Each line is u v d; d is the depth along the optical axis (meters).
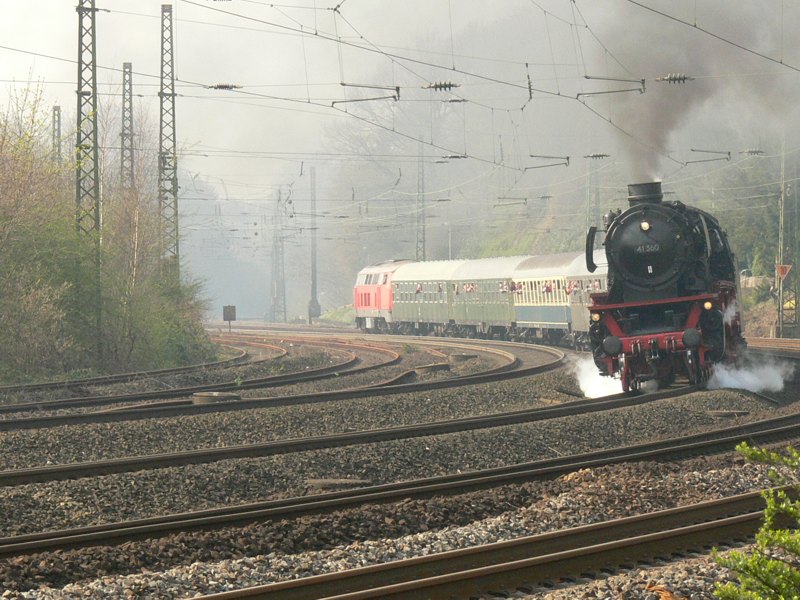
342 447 38.38
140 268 95.69
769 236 144.75
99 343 82.12
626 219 56.91
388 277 156.75
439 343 122.88
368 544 23.58
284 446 37.88
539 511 27.05
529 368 71.75
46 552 22.53
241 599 18.25
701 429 43.78
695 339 53.19
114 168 120.00
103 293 86.25
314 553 22.88
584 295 97.62
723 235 59.50
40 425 44.31
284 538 24.22
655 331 55.62
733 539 23.28
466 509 27.69
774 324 123.94
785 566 15.63
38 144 80.81
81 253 82.19
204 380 74.75
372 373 76.75
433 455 38.12
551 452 40.12
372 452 37.56
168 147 110.50
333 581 19.38
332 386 67.88
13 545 22.44
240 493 32.06
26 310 76.00
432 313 142.62
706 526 23.17
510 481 31.66
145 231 98.38
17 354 75.75
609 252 57.25
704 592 19.23
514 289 117.00
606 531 23.80
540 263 111.50
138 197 99.44
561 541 22.84
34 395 62.47
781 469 32.62
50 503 29.28
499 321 122.62
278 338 144.25
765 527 16.88
